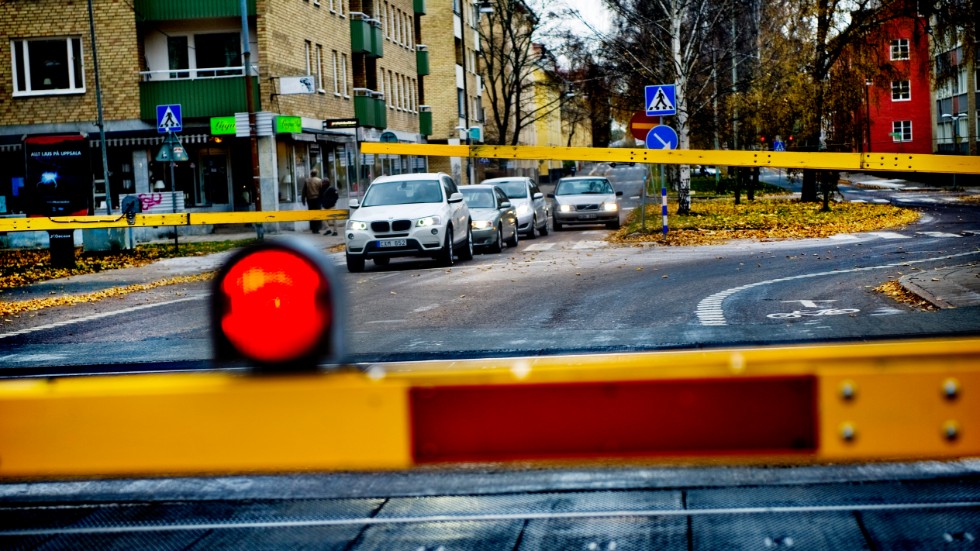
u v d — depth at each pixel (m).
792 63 44.53
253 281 2.07
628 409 2.07
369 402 2.05
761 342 5.57
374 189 25.33
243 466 2.04
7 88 41.81
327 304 2.08
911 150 86.19
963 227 30.17
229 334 2.09
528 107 109.50
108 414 2.04
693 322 12.09
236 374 2.08
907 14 43.03
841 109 43.75
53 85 41.97
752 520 4.79
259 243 2.10
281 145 43.56
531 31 69.62
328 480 5.68
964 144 76.38
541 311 13.89
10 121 41.88
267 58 42.12
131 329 13.78
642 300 14.88
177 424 2.04
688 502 5.10
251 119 35.66
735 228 32.19
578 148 7.46
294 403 2.04
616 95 55.97
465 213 26.06
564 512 5.00
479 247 28.83
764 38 47.50
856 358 2.07
